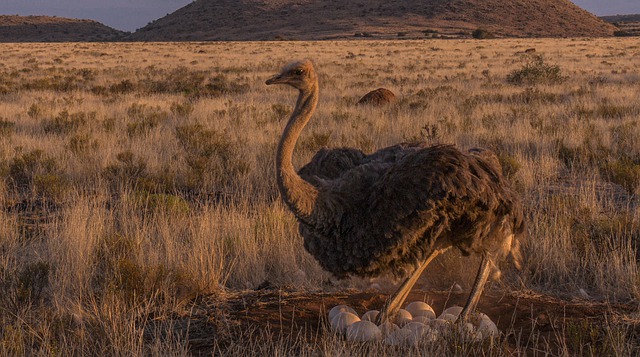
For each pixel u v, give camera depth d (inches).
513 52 2901.1
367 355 232.8
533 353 235.1
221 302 295.3
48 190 494.3
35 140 684.7
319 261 257.9
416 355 228.8
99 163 579.2
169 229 376.8
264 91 1277.1
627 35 6245.1
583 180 532.4
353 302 290.4
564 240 344.5
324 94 1210.6
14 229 394.3
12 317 277.3
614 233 362.6
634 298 293.6
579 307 283.7
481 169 246.7
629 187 489.7
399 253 244.4
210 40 7342.5
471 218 244.5
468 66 2049.7
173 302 287.6
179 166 575.2
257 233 367.9
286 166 236.5
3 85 1402.6
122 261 295.6
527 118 807.7
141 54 3105.3
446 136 682.2
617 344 232.8
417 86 1384.1
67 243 348.8
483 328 245.3
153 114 850.8
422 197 236.2
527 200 457.4
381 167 254.4
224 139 652.7
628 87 1229.7
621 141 644.7
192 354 243.1
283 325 264.5
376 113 870.4
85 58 2733.8
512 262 289.4
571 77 1544.0
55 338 250.8
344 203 243.9
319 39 6171.3
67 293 299.0
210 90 1270.9
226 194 504.1
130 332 244.5
